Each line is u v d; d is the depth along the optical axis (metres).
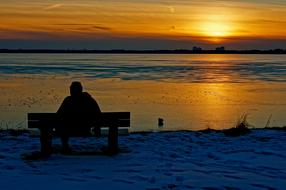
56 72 75.25
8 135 11.02
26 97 36.78
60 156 8.49
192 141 10.46
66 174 7.16
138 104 33.75
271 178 7.03
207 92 43.03
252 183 6.72
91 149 9.31
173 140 10.55
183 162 8.16
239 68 101.81
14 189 6.29
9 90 42.56
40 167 7.64
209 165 7.93
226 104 34.12
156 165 7.86
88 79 59.31
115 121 8.73
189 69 95.62
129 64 127.38
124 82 54.88
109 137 8.77
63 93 40.44
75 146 9.57
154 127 23.52
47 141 8.51
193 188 6.43
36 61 148.75
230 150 9.34
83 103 8.62
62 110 8.58
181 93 41.84
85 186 6.48
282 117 27.94
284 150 9.34
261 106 33.22
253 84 53.31
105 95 39.84
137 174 7.20
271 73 78.25
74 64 121.38
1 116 26.42
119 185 6.54
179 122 25.39
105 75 68.56
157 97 38.38
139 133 11.77
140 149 9.34
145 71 83.69
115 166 7.75
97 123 8.68
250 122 25.89
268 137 10.97
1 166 7.68
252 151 9.23
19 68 89.50
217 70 91.06
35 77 61.59
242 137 10.98
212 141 10.48
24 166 7.70
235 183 6.71
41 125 8.48
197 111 30.06
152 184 6.60
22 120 24.86
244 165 7.95
